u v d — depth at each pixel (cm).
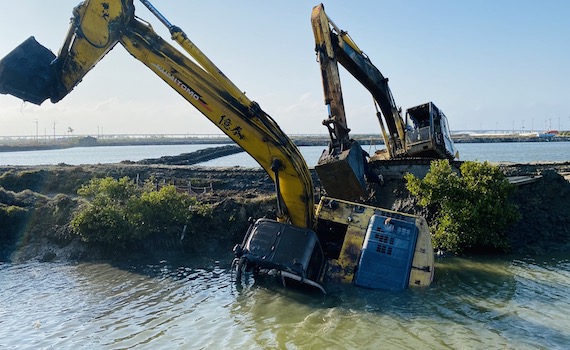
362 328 835
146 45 964
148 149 12781
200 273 1222
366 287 1030
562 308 918
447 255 1362
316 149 9306
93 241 1405
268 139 1027
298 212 1109
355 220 1122
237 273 1046
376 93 1730
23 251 1412
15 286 1117
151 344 783
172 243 1438
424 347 754
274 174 1042
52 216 1540
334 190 1205
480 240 1364
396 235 1063
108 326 865
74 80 950
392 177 1717
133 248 1417
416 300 965
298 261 998
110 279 1172
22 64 907
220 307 957
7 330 852
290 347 762
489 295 998
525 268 1216
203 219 1532
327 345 767
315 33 1319
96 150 12275
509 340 775
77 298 1027
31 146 12875
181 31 951
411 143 1739
